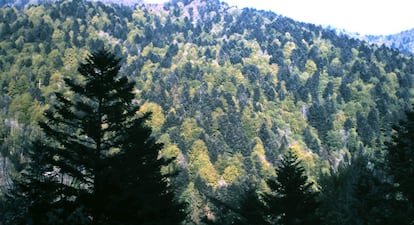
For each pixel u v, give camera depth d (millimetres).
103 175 12953
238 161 149375
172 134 157500
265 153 161875
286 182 23984
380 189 22922
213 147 151500
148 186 20953
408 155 21141
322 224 25297
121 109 17016
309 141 179375
